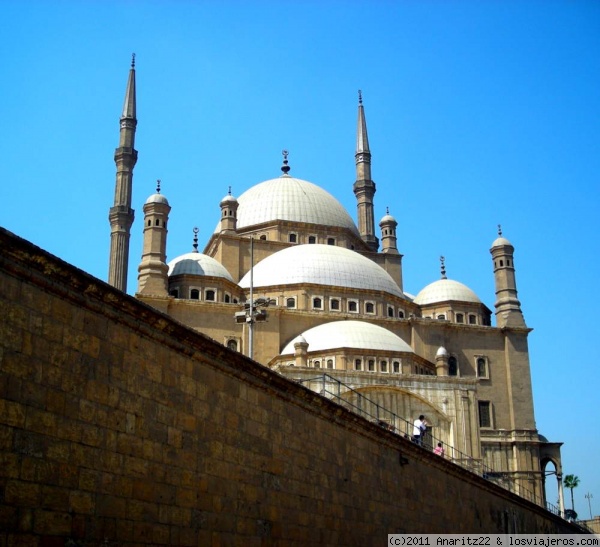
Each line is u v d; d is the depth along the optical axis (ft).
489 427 296.51
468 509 137.80
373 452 100.99
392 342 264.11
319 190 367.86
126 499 53.98
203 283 290.15
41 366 48.34
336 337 260.62
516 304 315.78
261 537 70.69
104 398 53.42
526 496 284.20
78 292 51.96
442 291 339.16
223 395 68.39
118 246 306.55
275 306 282.15
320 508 83.41
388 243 354.95
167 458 59.11
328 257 308.19
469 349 303.89
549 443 301.22
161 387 59.77
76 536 49.06
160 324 59.72
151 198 290.56
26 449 46.29
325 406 87.30
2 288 46.16
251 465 71.05
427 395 239.91
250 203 357.82
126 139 325.83
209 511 63.36
